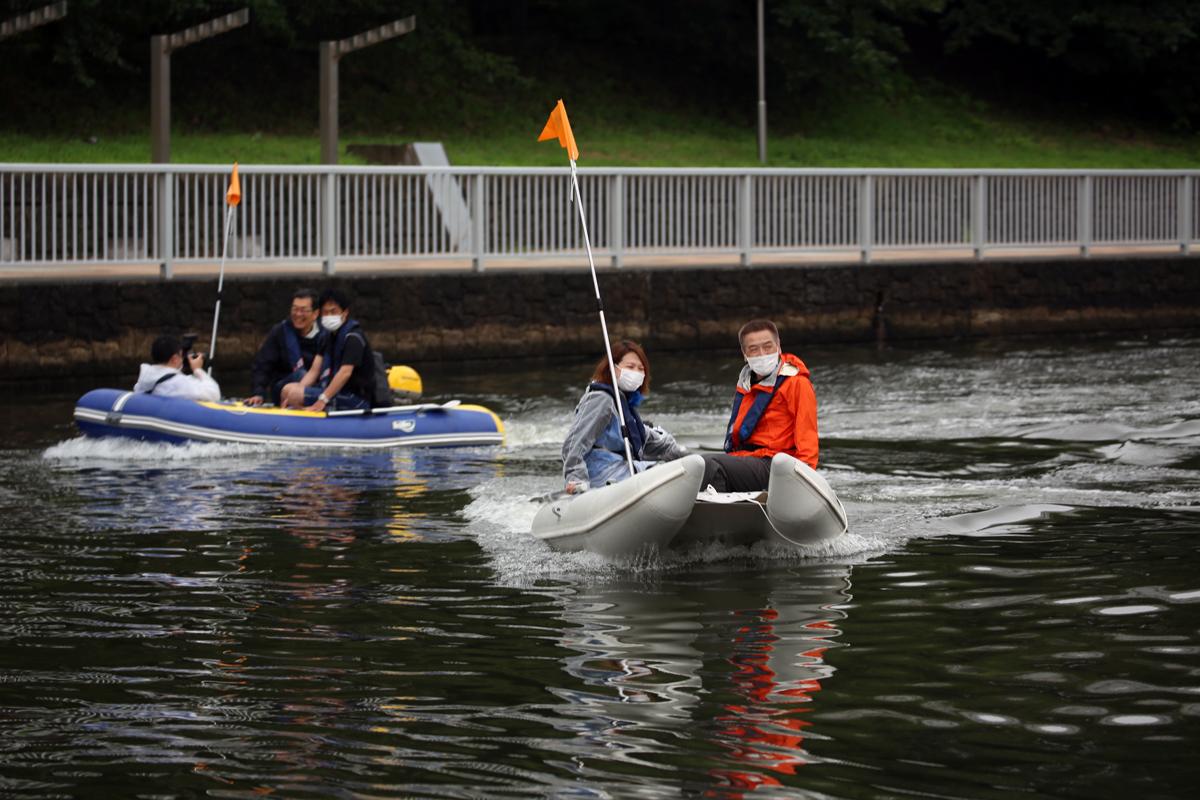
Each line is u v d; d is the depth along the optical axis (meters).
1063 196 31.14
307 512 12.56
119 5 37.53
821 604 9.23
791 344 28.67
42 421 18.53
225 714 7.19
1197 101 52.97
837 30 47.47
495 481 14.16
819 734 6.79
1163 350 26.94
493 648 8.30
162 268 23.73
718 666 7.88
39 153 33.94
